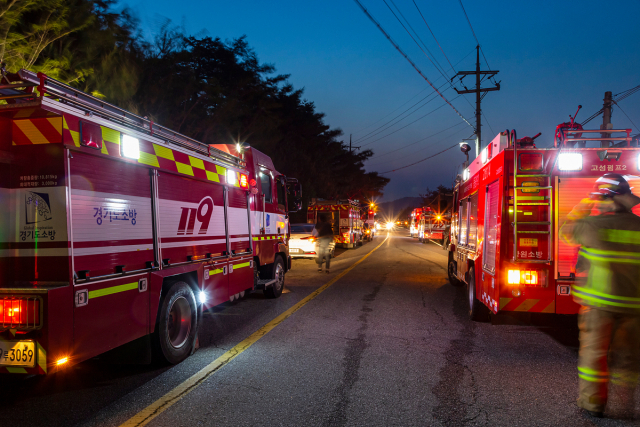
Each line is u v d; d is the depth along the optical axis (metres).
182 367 4.87
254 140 23.91
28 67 7.86
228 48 24.95
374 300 8.98
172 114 14.66
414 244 33.94
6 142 3.59
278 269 9.35
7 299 3.38
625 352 3.88
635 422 3.49
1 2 7.33
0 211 3.56
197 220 5.78
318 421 3.51
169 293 4.94
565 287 5.63
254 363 4.98
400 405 3.83
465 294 9.79
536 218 5.69
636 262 3.46
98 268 3.88
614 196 3.58
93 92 9.55
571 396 4.03
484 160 7.01
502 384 4.34
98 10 10.13
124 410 3.71
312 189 33.19
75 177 3.67
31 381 4.43
